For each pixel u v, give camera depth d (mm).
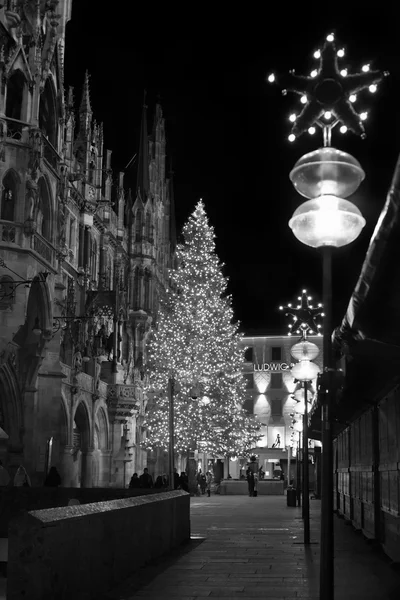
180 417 57750
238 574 13984
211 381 59281
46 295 34031
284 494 61062
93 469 49281
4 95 32406
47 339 34375
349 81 8531
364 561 16016
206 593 11852
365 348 12125
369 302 9438
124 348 60219
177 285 64750
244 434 61531
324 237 8539
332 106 8531
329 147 8555
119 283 53875
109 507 12414
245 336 94250
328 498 8219
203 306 62469
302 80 8688
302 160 8523
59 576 9188
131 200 64750
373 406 18562
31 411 33875
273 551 17969
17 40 32875
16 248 31906
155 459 63469
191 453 59125
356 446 23656
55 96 36625
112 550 12258
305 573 14172
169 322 61594
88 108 53469
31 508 19844
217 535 22391
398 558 14961
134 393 53188
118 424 52750
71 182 45406
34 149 33000
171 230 78688
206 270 64188
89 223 50531
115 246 58375
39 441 35375
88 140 52562
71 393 43062
